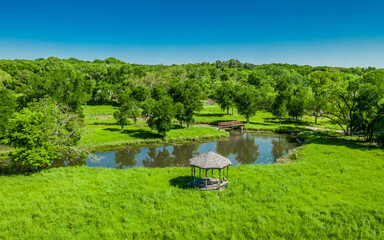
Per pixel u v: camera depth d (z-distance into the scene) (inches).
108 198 849.5
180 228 672.4
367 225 668.7
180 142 2068.2
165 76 5068.9
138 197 862.5
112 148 1818.4
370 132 1723.7
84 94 2795.3
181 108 2423.7
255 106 2977.4
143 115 2367.1
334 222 687.7
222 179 1048.8
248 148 1968.5
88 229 665.6
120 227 674.2
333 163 1263.5
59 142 1251.2
